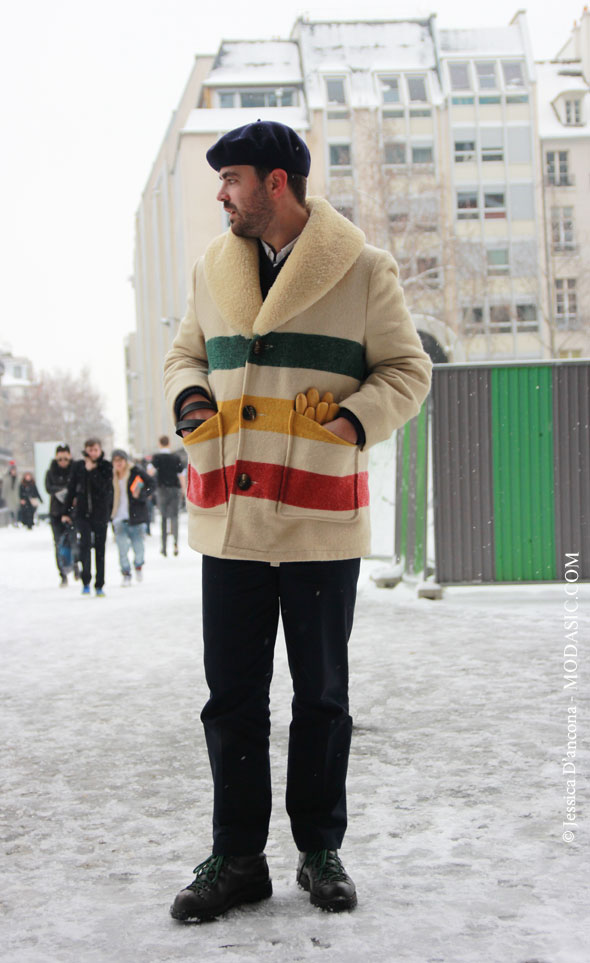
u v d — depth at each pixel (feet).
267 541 9.25
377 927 8.65
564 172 185.37
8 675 22.18
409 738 15.06
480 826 11.19
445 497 29.81
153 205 229.45
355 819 11.60
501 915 8.79
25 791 13.39
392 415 9.39
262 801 9.50
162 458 60.75
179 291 188.03
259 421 9.30
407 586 32.60
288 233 9.44
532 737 14.78
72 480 40.24
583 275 175.52
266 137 9.20
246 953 8.25
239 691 9.53
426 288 148.97
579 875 9.66
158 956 8.27
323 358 9.34
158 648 24.94
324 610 9.42
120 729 16.69
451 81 181.27
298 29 186.80
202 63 195.11
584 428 29.71
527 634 23.63
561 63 198.08
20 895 9.80
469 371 29.76
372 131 162.40
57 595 41.29
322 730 9.47
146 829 11.73
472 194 180.55
